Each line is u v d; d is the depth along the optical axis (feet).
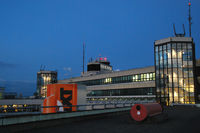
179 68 178.91
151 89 189.98
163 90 180.24
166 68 182.70
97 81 251.80
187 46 182.29
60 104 68.23
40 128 48.11
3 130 39.99
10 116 41.75
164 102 176.76
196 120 64.80
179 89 175.73
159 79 184.55
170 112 101.19
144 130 46.01
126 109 96.07
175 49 182.19
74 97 70.59
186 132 42.70
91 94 257.55
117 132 43.27
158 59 189.47
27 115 45.70
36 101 200.54
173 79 178.40
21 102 195.83
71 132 42.96
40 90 351.25
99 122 61.41
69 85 70.33
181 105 142.10
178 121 63.05
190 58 180.14
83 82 275.80
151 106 61.00
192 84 175.42
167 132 43.04
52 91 69.26
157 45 192.65
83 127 50.60
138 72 203.72
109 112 80.07
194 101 172.45
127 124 56.75
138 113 57.98
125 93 213.46
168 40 184.75
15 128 42.50
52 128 48.55
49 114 52.03
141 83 198.18
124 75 217.15
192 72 177.37
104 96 237.04
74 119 61.00
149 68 194.59
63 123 56.34
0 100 187.32
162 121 61.05
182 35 201.05
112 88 228.22
